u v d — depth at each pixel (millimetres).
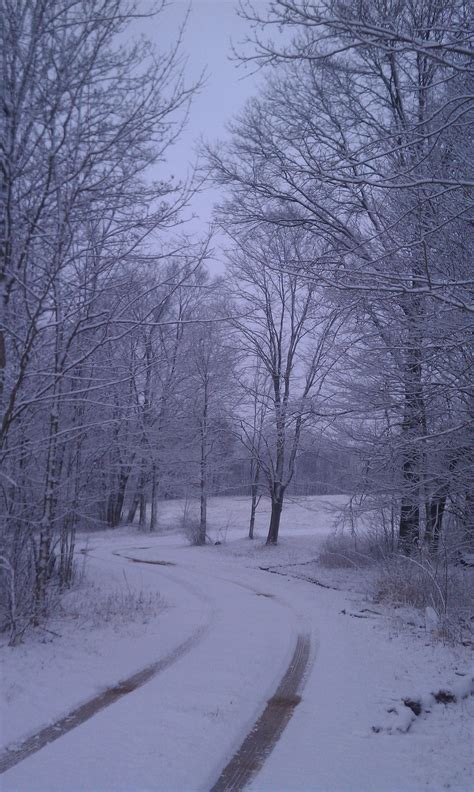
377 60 12211
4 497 9227
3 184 8141
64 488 11805
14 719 5812
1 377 8805
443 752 5352
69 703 6336
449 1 9109
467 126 10078
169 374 18875
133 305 9977
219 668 7766
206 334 23547
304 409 16672
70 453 12078
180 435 27234
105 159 8586
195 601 13359
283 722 6012
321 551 23531
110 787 4555
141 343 11773
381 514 16359
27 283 8430
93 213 8945
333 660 8273
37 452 9570
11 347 9086
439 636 9555
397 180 10578
